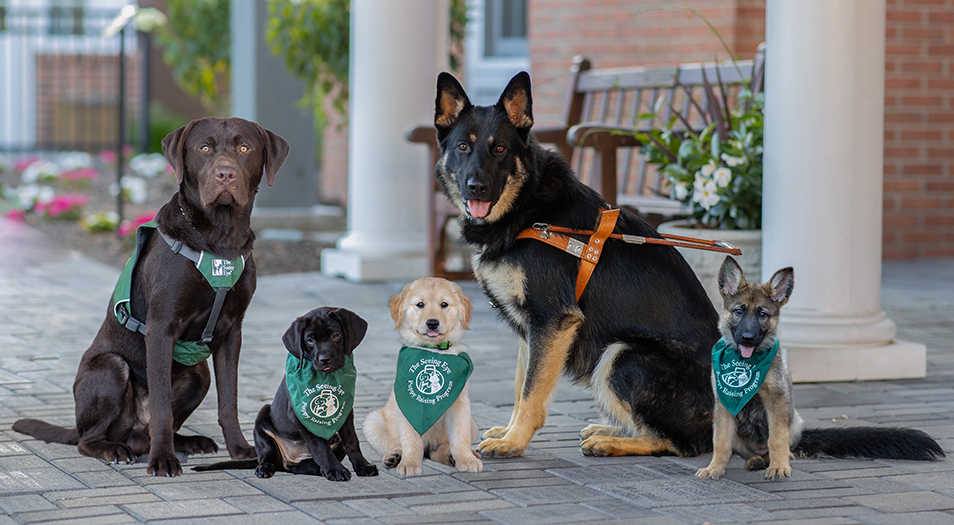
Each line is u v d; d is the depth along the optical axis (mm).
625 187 7758
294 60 11578
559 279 4391
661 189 8297
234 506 3551
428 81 9242
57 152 19906
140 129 19125
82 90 20547
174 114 21391
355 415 4945
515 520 3430
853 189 5727
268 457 3969
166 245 4035
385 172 9164
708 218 6336
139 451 4254
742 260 5977
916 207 10789
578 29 11320
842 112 5652
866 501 3682
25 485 3787
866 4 5641
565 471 4078
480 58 13438
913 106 10602
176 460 3982
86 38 20641
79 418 4172
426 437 4211
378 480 3906
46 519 3387
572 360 4547
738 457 4387
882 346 5855
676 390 4285
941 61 10570
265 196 12219
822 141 5672
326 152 15297
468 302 4066
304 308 7973
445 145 4539
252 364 6074
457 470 4062
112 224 12023
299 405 3826
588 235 4457
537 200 4453
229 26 14844
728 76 7309
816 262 5762
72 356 6180
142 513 3455
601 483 3906
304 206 12461
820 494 3770
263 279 9297
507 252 4434
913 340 6898
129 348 4215
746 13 9961
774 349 3912
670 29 10469
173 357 4191
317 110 12312
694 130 7062
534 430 4367
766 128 5852
